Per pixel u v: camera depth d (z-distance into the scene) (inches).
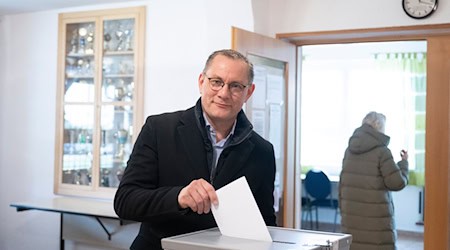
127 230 167.5
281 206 154.8
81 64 182.5
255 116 138.6
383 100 277.6
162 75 167.9
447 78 143.3
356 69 285.6
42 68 189.8
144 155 64.3
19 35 194.1
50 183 188.4
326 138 293.0
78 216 175.2
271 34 156.7
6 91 196.9
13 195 195.6
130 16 172.1
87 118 180.4
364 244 162.6
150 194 57.0
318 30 150.9
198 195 52.5
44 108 189.6
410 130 269.9
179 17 165.3
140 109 170.6
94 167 177.9
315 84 295.4
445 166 142.7
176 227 62.2
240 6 147.0
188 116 65.8
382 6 144.1
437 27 138.3
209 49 151.9
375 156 160.4
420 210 268.7
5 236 197.3
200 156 64.4
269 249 46.3
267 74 144.7
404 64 271.9
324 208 280.8
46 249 188.7
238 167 65.7
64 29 184.2
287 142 154.6
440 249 143.3
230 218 52.4
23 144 193.6
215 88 60.6
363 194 162.1
